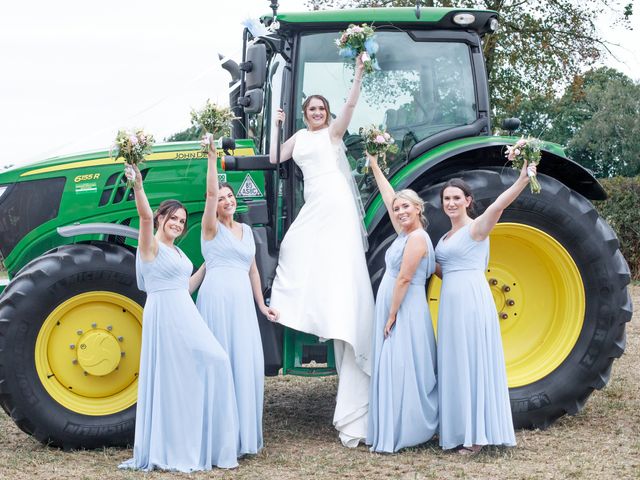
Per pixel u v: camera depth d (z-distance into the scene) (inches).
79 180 235.8
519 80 680.4
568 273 228.5
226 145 215.5
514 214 224.7
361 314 213.2
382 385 205.3
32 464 199.3
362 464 193.9
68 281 212.8
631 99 1753.2
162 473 190.1
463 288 201.0
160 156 236.2
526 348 232.8
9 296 210.7
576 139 1784.0
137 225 236.1
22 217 237.1
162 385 195.5
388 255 209.3
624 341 230.2
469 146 223.6
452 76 235.8
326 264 213.2
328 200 215.0
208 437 193.6
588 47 669.3
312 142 217.9
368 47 209.0
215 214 204.8
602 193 241.3
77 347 216.4
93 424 214.1
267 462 198.2
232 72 248.7
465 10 231.6
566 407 227.0
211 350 196.4
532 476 179.9
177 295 197.8
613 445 207.3
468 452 200.4
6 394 209.6
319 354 220.5
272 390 290.7
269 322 219.5
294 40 228.1
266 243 227.6
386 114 232.1
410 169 225.1
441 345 203.8
